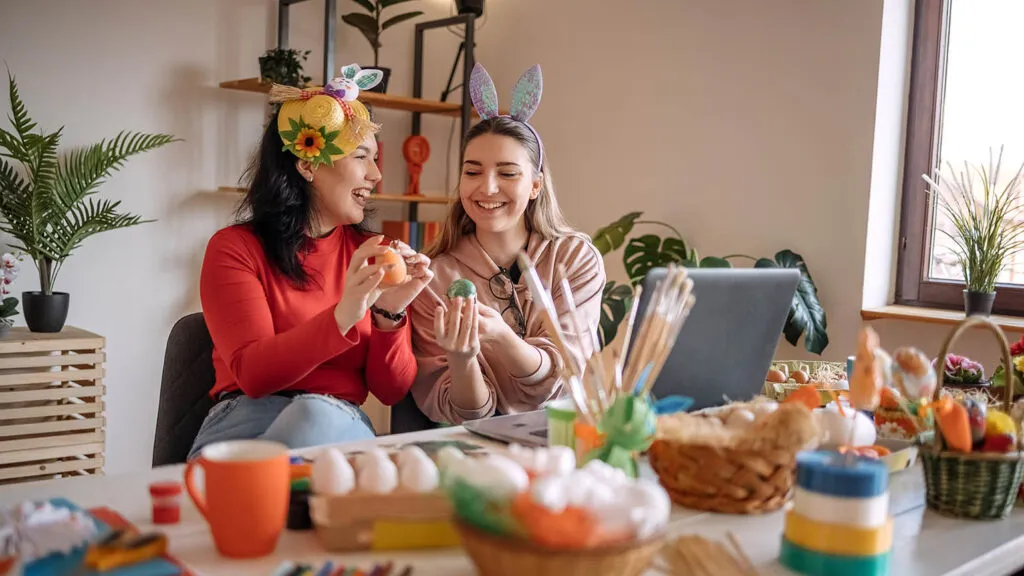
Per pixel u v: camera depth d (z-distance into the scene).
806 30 3.15
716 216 3.44
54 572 0.82
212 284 1.76
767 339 1.42
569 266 2.13
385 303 1.82
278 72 3.35
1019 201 2.84
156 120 3.43
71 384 2.95
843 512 0.90
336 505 0.91
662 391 1.33
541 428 1.37
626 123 3.76
